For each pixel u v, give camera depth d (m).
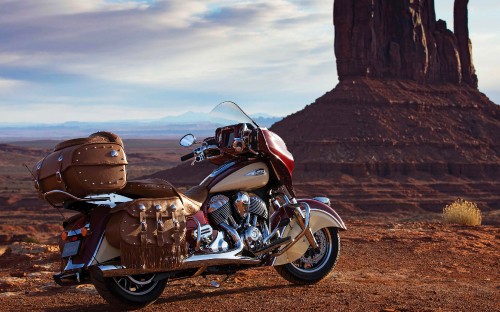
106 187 6.57
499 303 7.10
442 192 170.62
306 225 8.09
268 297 7.53
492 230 14.71
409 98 196.25
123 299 6.81
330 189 164.38
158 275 6.91
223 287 8.31
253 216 7.84
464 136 193.25
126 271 6.61
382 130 184.88
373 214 155.75
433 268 9.87
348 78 197.88
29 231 104.50
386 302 7.12
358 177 171.88
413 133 188.25
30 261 11.36
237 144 7.68
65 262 6.92
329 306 6.95
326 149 178.50
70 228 6.91
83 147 6.50
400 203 162.38
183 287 8.39
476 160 184.50
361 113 190.38
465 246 12.00
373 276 9.12
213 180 7.68
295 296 7.55
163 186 7.06
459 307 6.87
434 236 13.16
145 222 6.71
